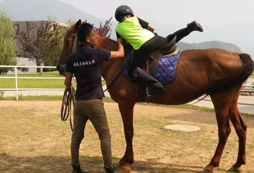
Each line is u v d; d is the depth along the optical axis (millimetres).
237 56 4492
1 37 33188
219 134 4523
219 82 4348
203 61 4461
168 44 4500
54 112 9844
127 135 4688
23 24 52031
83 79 4074
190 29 4598
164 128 7816
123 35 4453
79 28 4164
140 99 4555
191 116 9875
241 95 17484
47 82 25391
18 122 8258
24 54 39469
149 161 5238
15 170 4684
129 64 4496
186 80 4426
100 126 4172
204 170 4523
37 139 6590
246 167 4934
